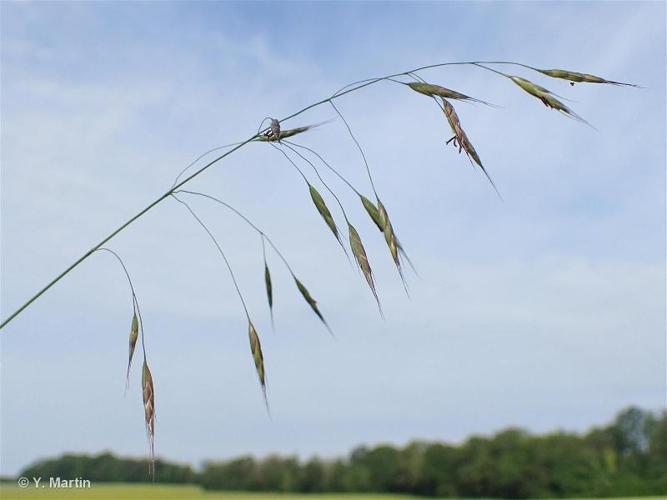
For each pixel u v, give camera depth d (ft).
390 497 262.06
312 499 225.76
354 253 9.17
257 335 9.59
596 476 258.98
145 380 9.72
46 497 146.41
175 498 191.42
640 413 264.11
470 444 279.28
